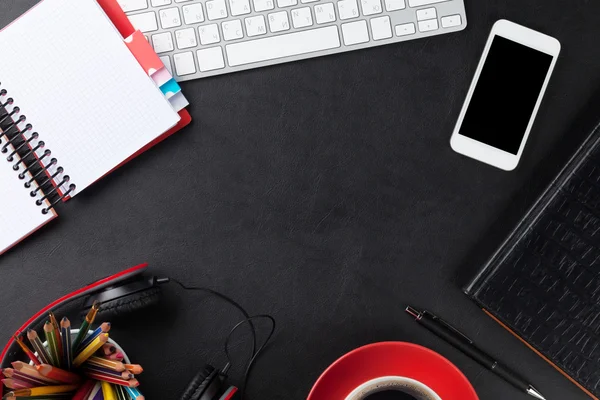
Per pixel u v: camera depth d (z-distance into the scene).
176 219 0.71
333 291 0.71
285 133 0.71
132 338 0.70
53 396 0.57
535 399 0.70
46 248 0.70
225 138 0.71
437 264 0.71
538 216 0.65
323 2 0.69
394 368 0.63
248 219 0.71
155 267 0.71
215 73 0.69
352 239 0.71
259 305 0.71
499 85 0.70
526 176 0.71
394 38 0.70
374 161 0.71
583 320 0.65
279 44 0.69
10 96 0.67
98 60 0.67
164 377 0.70
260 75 0.71
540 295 0.65
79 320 0.69
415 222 0.71
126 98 0.67
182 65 0.69
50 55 0.67
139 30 0.66
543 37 0.70
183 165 0.71
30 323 0.60
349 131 0.71
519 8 0.71
